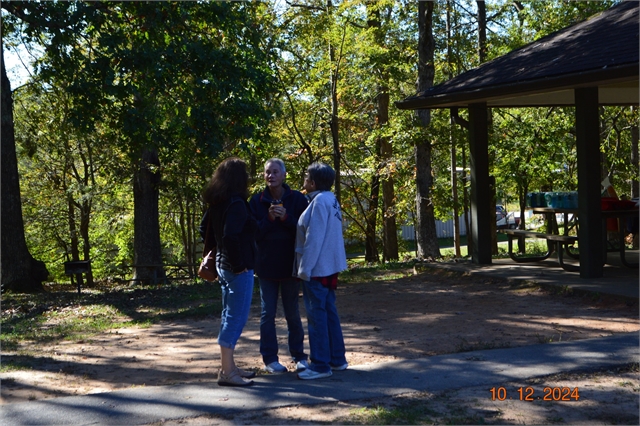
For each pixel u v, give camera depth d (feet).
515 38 68.90
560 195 38.50
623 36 30.83
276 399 15.65
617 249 41.68
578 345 19.77
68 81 41.93
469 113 39.65
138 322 29.27
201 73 41.47
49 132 67.51
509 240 40.88
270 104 55.88
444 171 81.56
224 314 17.03
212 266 17.33
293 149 78.79
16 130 63.93
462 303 29.19
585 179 31.71
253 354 21.35
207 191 16.44
